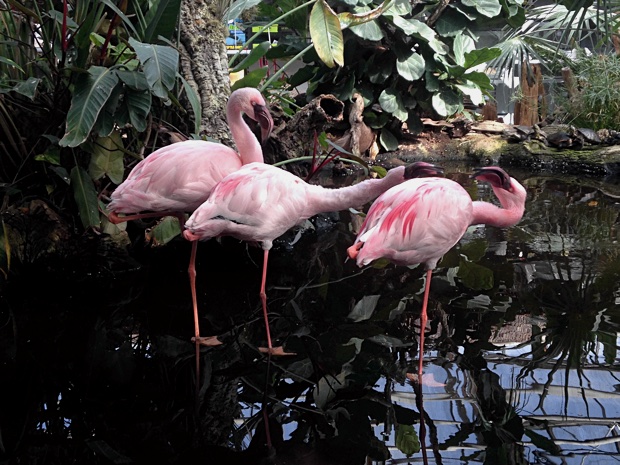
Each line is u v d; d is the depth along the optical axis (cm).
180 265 366
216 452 180
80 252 380
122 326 279
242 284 333
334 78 709
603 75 710
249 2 484
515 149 714
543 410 198
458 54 720
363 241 234
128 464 175
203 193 291
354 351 249
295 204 276
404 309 291
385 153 743
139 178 289
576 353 240
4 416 205
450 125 753
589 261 349
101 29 402
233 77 541
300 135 479
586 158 667
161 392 221
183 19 411
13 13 395
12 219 365
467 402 205
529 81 788
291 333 269
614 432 184
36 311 297
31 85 338
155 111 413
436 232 238
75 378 232
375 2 673
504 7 722
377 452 177
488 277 329
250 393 217
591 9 786
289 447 182
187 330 275
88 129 316
